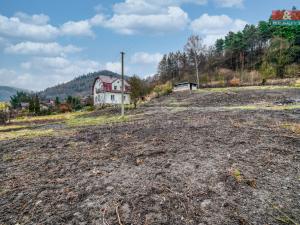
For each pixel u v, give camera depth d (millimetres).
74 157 6684
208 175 4742
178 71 90250
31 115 44562
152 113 18438
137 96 29609
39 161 6613
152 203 3881
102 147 7527
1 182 5234
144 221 3471
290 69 46000
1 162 6930
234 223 3371
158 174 4934
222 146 6512
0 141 11188
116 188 4445
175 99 32812
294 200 3877
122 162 5867
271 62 54688
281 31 64938
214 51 91625
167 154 6148
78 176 5191
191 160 5586
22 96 99938
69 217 3670
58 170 5703
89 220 3562
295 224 3330
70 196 4281
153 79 93188
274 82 38250
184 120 11727
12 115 42125
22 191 4660
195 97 31578
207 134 7934
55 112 48375
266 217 3482
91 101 56062
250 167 5074
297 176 4664
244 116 11336
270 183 4418
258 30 78125
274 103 18250
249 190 4184
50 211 3877
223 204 3801
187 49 60094
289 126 8391
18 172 5824
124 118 16844
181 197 4016
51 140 9828
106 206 3881
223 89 37531
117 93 55188
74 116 28766
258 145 6453
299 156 5629
